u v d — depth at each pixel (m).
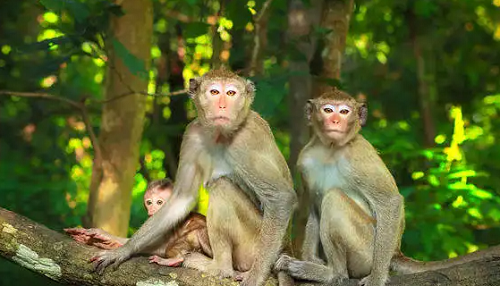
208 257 8.23
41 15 17.75
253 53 11.60
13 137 18.02
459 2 21.30
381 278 7.56
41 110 17.09
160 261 7.54
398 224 7.84
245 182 8.05
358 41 21.70
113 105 11.89
